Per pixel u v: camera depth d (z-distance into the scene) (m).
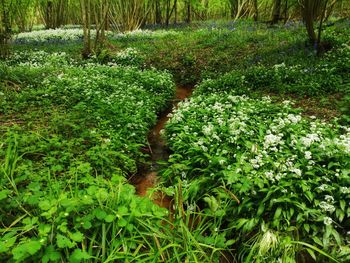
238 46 16.64
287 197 4.67
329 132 6.48
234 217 4.92
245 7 28.97
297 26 18.97
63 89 9.66
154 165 7.35
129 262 3.59
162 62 16.00
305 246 4.32
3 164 4.86
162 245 4.00
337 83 9.67
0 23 15.24
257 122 7.33
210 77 13.30
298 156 5.65
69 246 3.23
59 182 4.92
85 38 16.20
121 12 25.78
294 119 6.94
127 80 11.97
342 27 16.97
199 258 3.98
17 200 3.95
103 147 6.44
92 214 3.77
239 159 5.73
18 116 7.77
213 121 7.46
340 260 4.08
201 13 39.28
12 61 14.83
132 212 3.92
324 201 4.62
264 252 4.16
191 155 6.50
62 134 6.96
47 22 31.09
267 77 11.09
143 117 8.73
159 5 31.42
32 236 3.62
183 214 4.58
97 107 8.55
